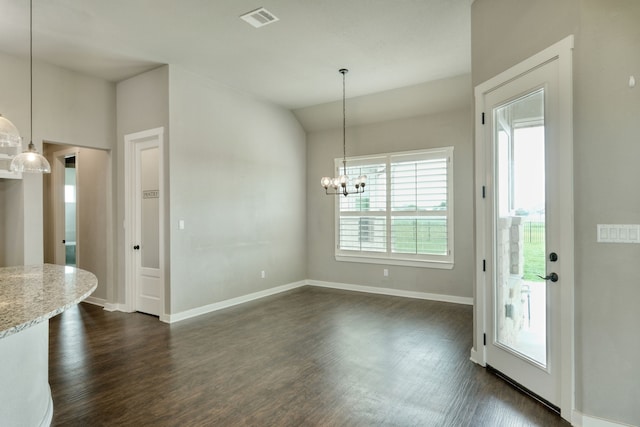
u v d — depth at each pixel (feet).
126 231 16.79
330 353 11.73
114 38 12.82
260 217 19.85
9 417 6.15
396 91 18.51
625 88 7.19
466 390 9.16
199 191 16.42
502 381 9.64
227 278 17.78
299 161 22.89
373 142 20.93
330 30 12.40
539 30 8.45
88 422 7.82
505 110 9.71
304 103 20.81
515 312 9.40
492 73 10.00
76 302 6.40
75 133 15.75
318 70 15.96
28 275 8.78
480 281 10.63
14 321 5.14
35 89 14.55
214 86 17.20
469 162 18.17
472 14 10.85
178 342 12.78
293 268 22.26
